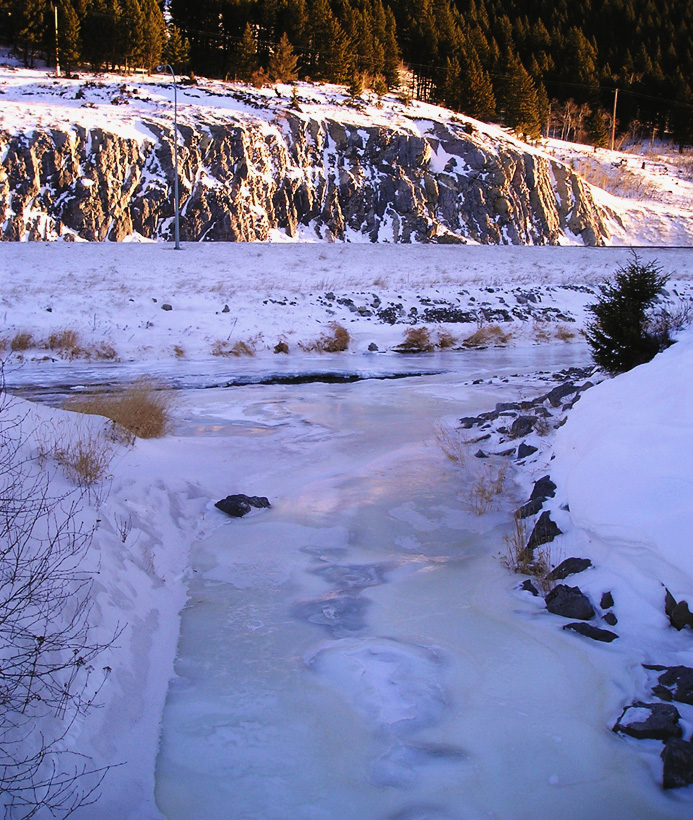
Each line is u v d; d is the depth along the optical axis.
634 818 3.31
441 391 15.17
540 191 66.31
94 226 46.38
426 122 66.62
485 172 63.22
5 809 2.96
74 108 52.72
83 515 5.61
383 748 3.83
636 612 5.02
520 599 5.54
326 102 67.56
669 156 98.81
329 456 9.73
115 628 4.59
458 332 24.95
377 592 5.75
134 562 5.61
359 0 99.69
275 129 57.03
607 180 83.44
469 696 4.27
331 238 55.81
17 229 44.44
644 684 4.25
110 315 21.23
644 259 36.19
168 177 49.44
